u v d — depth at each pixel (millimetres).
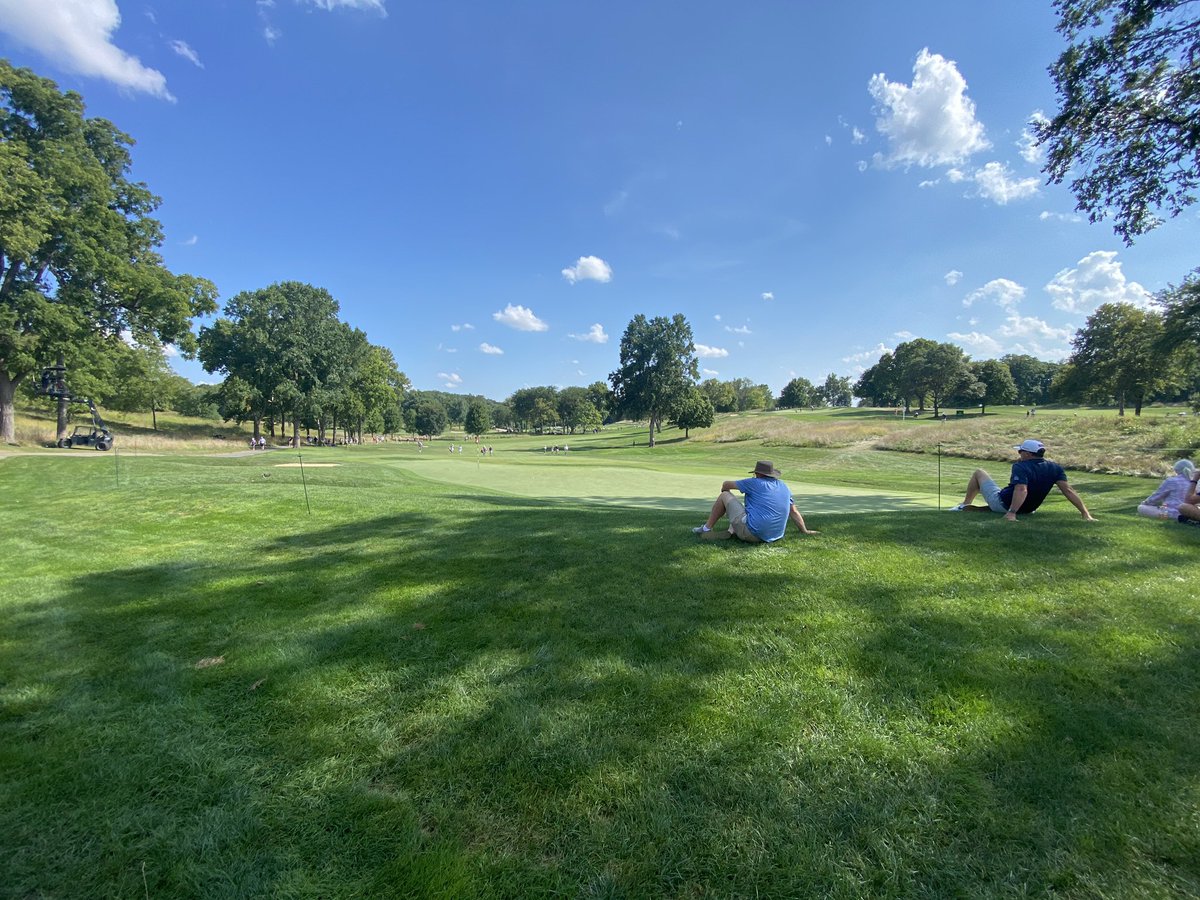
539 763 2314
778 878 1768
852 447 32438
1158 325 27078
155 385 53719
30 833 1980
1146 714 2596
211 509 8648
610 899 1703
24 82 27969
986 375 84375
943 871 1778
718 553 5387
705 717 2609
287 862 1861
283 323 56406
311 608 4207
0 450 24938
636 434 87688
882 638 3441
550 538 6285
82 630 3840
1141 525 6289
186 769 2330
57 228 28906
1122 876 1745
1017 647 3291
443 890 1740
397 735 2543
